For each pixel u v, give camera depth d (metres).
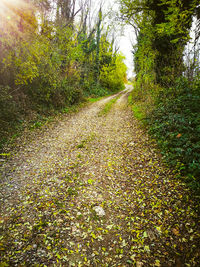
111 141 7.43
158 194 3.92
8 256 2.53
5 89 7.63
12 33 7.62
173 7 6.79
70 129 9.07
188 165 4.26
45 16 10.06
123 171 5.11
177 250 2.65
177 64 7.08
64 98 13.38
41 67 10.10
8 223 3.14
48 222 3.21
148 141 6.62
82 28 20.92
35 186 4.29
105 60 32.38
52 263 2.49
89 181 4.60
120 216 3.48
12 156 5.80
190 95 6.08
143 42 11.31
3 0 6.91
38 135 7.82
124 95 28.14
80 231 3.09
